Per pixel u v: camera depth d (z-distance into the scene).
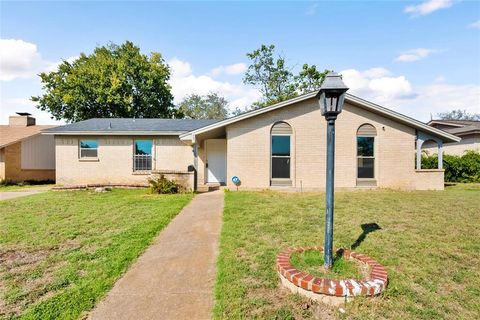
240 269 3.64
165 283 3.40
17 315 2.69
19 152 16.03
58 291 3.16
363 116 11.41
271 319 2.57
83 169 14.36
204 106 46.59
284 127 11.32
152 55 29.62
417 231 5.25
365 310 2.68
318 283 2.88
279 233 5.18
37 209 7.60
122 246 4.58
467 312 2.66
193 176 11.13
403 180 11.57
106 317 2.69
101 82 25.55
